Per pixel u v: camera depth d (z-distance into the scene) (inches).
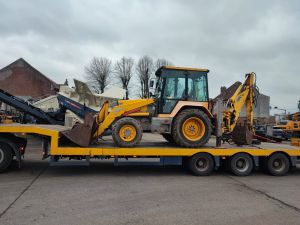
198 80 367.2
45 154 327.3
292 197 256.1
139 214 200.7
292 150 360.5
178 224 184.9
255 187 291.6
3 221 181.5
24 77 1936.5
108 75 2287.2
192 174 344.8
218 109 362.9
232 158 346.3
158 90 372.5
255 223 190.5
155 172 354.6
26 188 259.1
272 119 1117.7
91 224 180.7
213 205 225.9
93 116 341.1
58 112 652.1
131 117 354.6
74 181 292.7
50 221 183.3
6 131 303.1
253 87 414.0
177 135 341.4
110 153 315.9
